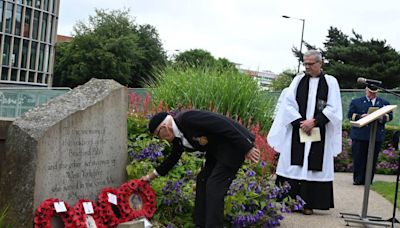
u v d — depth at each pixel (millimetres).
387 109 6473
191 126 4805
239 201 5484
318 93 7250
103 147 5375
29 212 4645
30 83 55531
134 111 8289
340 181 11344
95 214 5066
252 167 6344
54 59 60938
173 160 5258
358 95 16828
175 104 9703
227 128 4766
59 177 4902
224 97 9812
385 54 43344
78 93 5332
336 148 7219
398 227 6293
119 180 5582
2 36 51531
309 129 7117
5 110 16031
